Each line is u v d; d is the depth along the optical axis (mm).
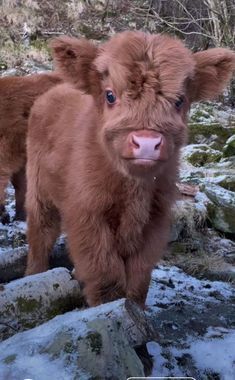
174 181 969
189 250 1697
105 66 841
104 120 848
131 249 961
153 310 1220
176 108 800
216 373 993
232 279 1529
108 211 932
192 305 1283
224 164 2340
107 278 950
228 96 3959
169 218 994
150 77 766
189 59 832
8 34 4141
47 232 1283
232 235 1841
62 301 1009
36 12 4336
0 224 1778
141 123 760
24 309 962
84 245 947
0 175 1728
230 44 3930
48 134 1210
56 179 1106
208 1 4000
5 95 1704
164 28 4371
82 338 733
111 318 778
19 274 1319
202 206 1837
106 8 4328
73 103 1195
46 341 758
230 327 1189
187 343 1082
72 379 690
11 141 1721
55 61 964
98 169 917
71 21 4375
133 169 797
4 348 773
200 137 2760
